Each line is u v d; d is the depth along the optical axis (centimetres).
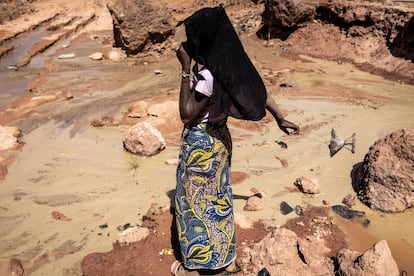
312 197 557
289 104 890
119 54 1288
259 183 589
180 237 398
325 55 1300
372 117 825
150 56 1301
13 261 442
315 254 416
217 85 336
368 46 1267
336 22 1366
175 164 646
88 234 490
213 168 375
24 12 1883
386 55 1208
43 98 933
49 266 444
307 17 1397
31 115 844
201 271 410
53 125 796
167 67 1190
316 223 500
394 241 477
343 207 534
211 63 332
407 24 1180
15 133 747
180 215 393
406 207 525
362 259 383
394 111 862
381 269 377
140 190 577
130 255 444
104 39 1507
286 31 1427
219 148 372
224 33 331
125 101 914
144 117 816
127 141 682
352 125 782
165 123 778
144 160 661
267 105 389
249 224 489
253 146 698
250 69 351
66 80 1078
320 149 686
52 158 673
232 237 397
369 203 535
